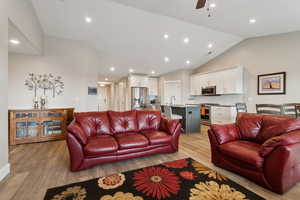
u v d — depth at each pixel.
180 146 3.23
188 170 2.12
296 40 3.77
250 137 2.27
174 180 1.85
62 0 2.95
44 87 4.00
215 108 5.55
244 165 1.86
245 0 2.68
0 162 1.86
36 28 3.33
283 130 1.86
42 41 3.89
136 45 4.86
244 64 4.99
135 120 3.03
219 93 5.63
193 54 5.77
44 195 1.57
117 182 1.81
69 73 4.30
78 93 4.43
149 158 2.56
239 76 4.96
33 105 3.88
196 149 3.04
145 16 3.53
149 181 1.83
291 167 1.60
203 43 5.01
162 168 2.18
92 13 3.33
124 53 5.36
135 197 1.53
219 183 1.78
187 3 2.90
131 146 2.38
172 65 6.82
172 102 7.73
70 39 4.32
